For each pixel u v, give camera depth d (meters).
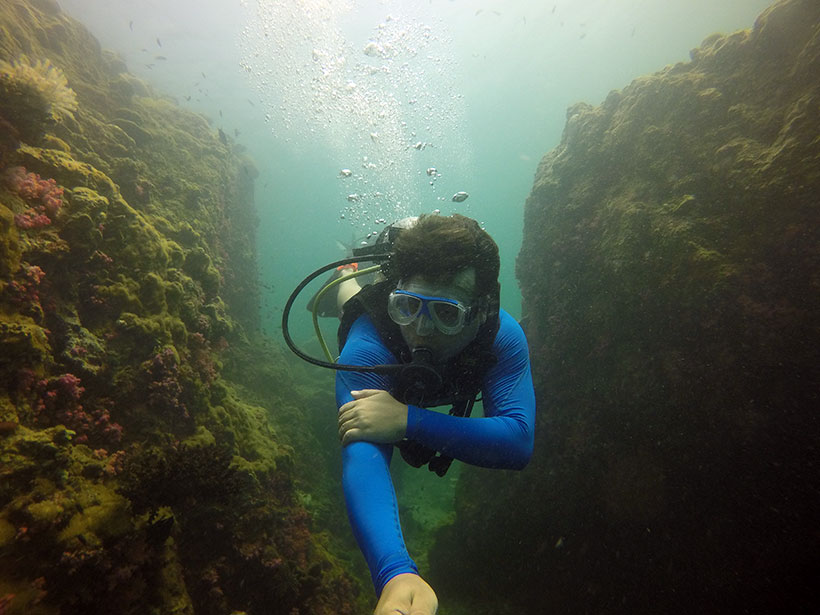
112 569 1.34
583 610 2.85
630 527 2.63
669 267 2.46
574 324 3.20
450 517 4.67
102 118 3.34
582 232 3.24
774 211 2.12
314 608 2.24
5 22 2.91
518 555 3.35
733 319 2.16
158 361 1.85
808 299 1.98
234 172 6.16
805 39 2.28
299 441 4.44
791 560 2.02
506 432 0.77
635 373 2.62
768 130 2.31
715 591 2.25
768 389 2.06
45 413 1.44
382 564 0.57
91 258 1.81
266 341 5.91
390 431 0.71
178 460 1.65
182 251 2.62
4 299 1.41
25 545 1.19
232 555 1.92
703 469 2.29
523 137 27.78
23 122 1.83
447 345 0.78
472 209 41.28
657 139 2.83
